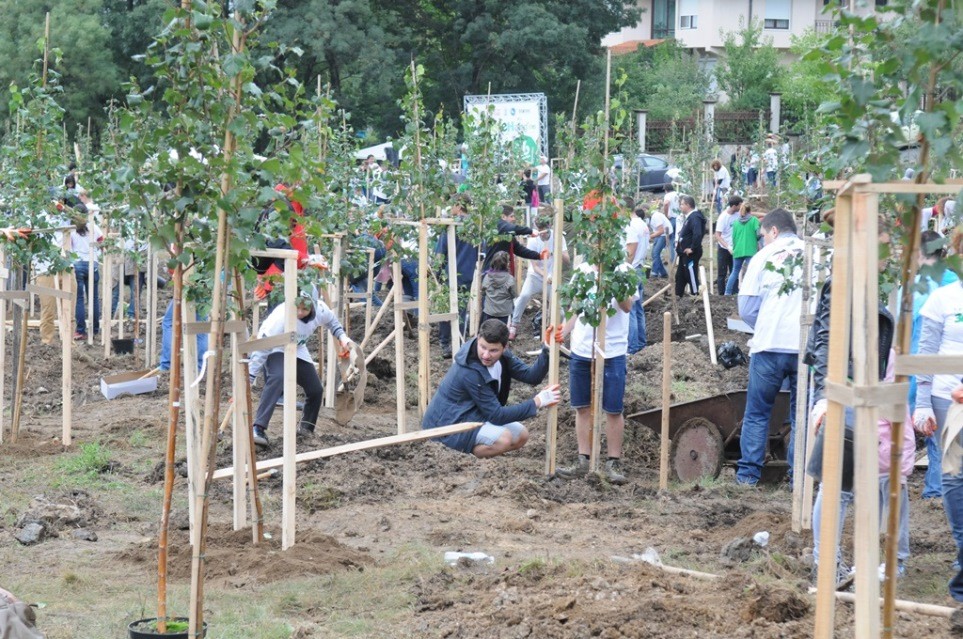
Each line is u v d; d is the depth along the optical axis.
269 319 10.86
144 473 10.49
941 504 9.45
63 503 9.07
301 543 7.87
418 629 6.23
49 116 12.83
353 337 18.09
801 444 8.04
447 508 9.40
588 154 10.31
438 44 47.84
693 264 22.11
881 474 6.83
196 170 5.53
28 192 12.92
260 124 5.76
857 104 4.57
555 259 10.30
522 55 45.78
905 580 7.20
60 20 39.72
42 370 15.85
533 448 11.81
